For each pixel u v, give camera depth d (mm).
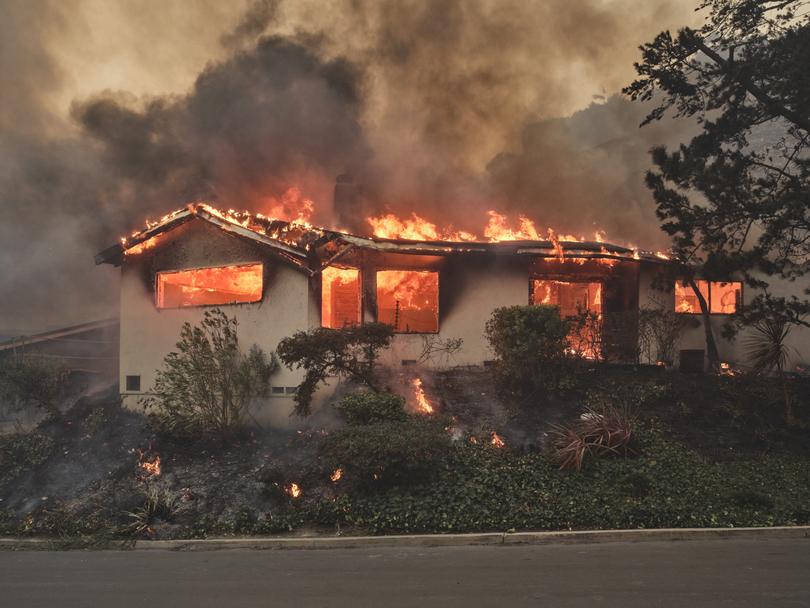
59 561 8633
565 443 11281
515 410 13094
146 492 11164
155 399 15758
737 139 14406
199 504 10727
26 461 13422
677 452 11648
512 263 16984
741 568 7188
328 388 13953
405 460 10148
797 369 18766
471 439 11867
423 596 6395
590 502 9805
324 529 9750
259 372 13898
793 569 7133
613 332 15414
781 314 13570
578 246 16688
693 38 14375
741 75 13562
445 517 9516
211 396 13180
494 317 14477
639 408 13320
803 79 13008
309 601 6352
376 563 7867
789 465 11430
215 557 8570
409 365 15867
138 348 16297
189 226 15938
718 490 10266
